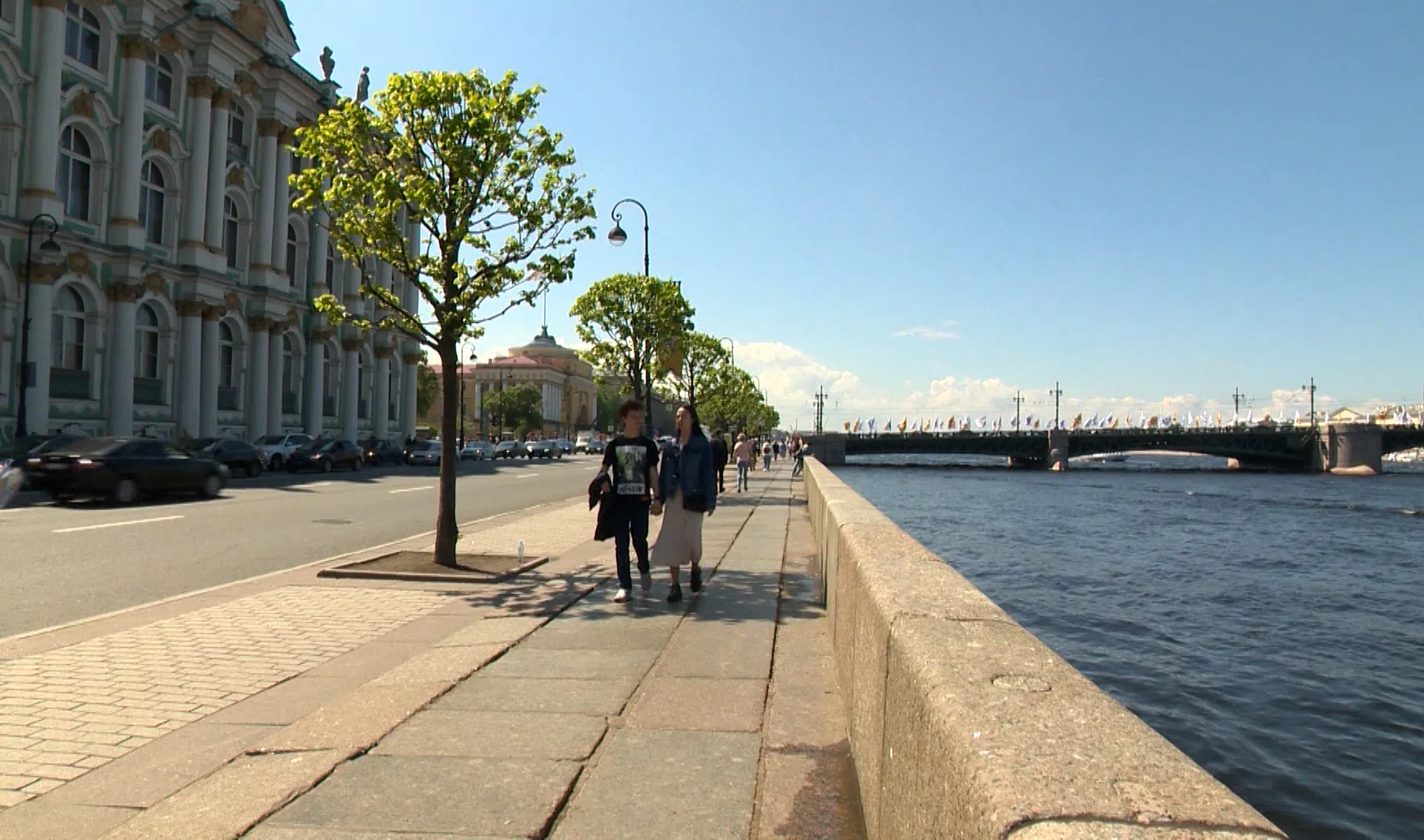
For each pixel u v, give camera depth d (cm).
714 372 4188
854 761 422
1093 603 2480
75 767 450
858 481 9275
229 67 4197
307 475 3847
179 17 3881
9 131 3183
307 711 546
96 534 1499
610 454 920
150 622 809
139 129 3672
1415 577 3009
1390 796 1114
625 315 2827
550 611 849
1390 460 19988
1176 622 2227
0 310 3169
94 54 3556
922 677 222
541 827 360
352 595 947
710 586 994
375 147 1184
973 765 167
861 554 427
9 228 3159
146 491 2188
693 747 459
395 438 6094
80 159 3516
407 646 720
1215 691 1589
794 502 2506
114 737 496
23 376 2981
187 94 4006
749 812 379
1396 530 4553
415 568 1101
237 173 4384
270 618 829
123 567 1159
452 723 497
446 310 1162
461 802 386
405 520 1864
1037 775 156
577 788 405
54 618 845
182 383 3975
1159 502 6506
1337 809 1074
